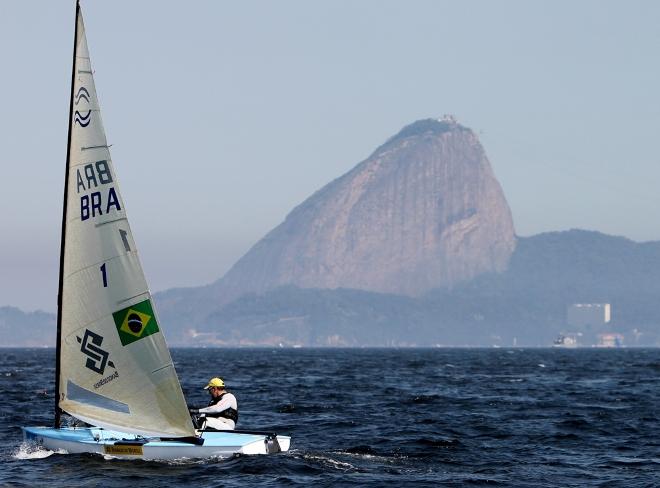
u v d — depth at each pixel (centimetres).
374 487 4806
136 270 5075
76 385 5138
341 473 5147
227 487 4669
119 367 5100
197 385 14062
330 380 15988
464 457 6012
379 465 5488
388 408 9612
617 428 7706
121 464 5106
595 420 8325
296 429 7575
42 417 8375
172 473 4938
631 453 6275
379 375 18338
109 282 5078
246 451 5347
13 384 13912
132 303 5075
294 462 5297
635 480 5159
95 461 5162
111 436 5362
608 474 5381
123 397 5112
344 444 6594
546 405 10088
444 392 12494
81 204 5081
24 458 5272
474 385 14462
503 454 6178
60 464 5100
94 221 5081
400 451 6247
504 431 7469
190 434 5178
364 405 9969
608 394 12081
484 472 5416
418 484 4928
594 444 6725
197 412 5584
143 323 5078
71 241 5088
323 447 6419
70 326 5109
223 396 5672
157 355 5081
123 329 5081
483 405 10056
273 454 5459
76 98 5075
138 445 5203
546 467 5631
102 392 5116
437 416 8712
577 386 14188
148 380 5094
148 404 5112
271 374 18812
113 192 5081
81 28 5075
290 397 11262
